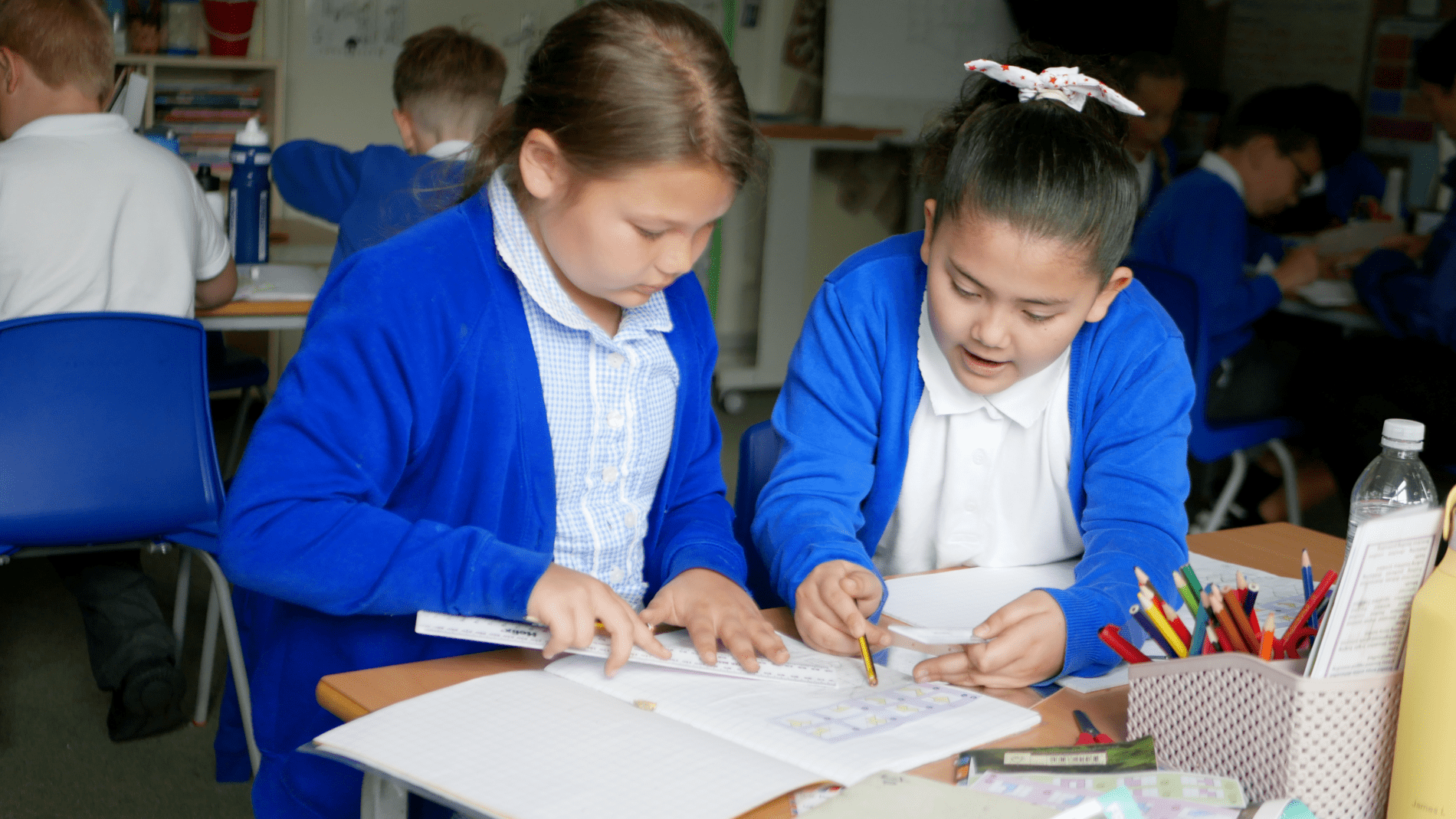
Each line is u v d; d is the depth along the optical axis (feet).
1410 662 2.17
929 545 4.15
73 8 6.69
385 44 14.71
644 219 2.87
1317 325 10.67
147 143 7.03
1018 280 3.05
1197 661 2.41
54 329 5.44
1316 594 2.54
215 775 6.49
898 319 3.90
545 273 3.24
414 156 8.07
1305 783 2.25
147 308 6.85
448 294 3.17
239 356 9.53
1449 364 8.80
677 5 3.08
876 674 2.94
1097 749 2.42
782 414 4.02
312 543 2.90
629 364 3.44
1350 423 8.81
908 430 3.94
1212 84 16.26
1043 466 3.93
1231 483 9.34
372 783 2.53
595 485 3.49
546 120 2.97
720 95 2.89
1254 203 10.80
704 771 2.30
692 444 3.75
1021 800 2.24
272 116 13.91
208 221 7.24
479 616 2.93
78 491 5.61
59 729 6.89
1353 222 11.73
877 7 15.74
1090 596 3.08
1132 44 14.83
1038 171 2.99
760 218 15.55
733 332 15.93
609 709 2.58
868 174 16.67
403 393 3.11
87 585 6.84
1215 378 9.63
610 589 2.92
